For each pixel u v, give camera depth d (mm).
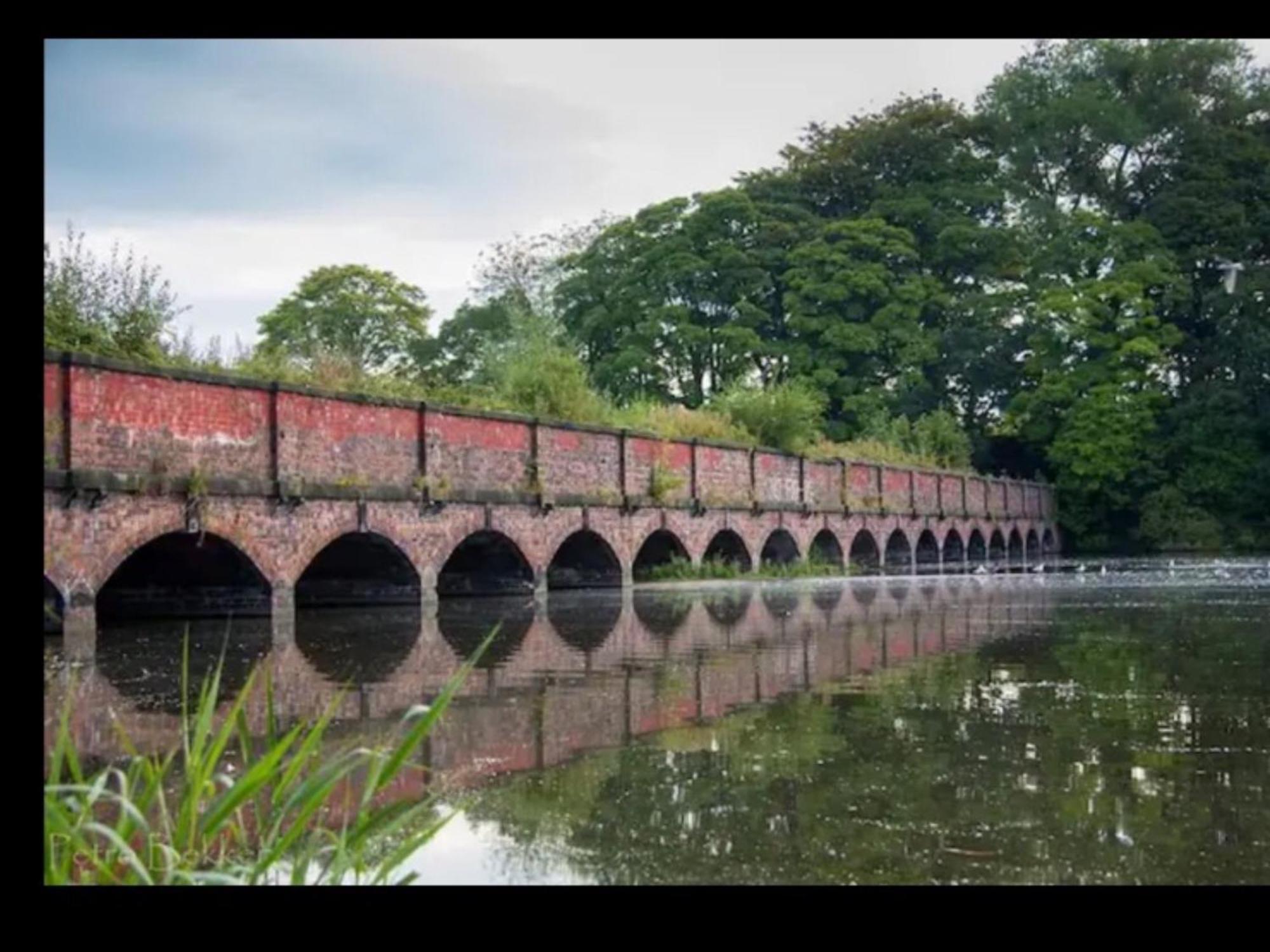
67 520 13477
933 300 58969
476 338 59000
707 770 6742
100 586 13906
